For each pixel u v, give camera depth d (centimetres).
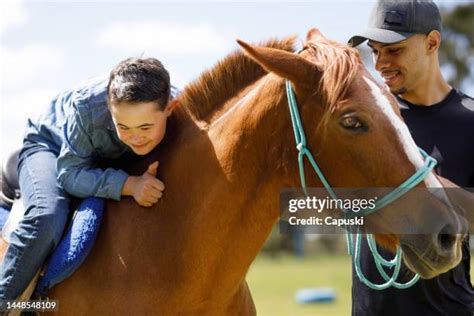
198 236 284
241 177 283
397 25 314
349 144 259
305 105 270
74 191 296
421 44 317
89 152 298
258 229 287
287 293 1245
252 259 291
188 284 284
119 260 286
